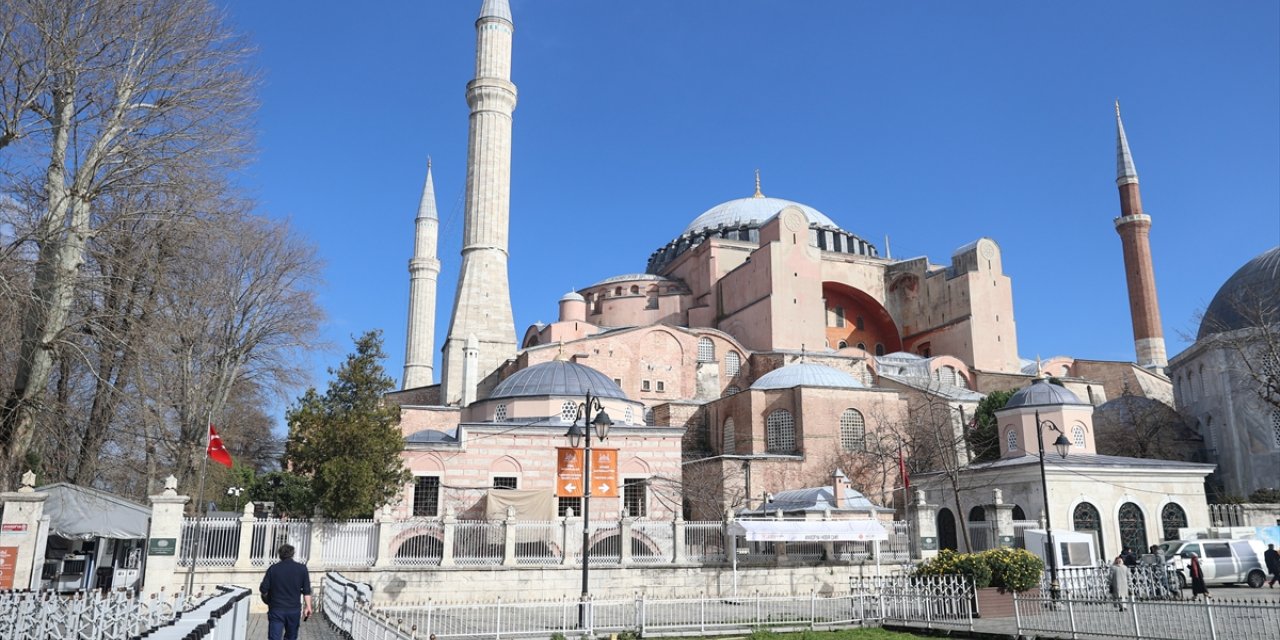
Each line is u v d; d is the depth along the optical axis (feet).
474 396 190.90
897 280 258.37
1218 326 187.21
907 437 170.40
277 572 49.42
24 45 71.61
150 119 80.23
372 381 139.13
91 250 76.54
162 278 82.69
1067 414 140.05
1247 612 63.10
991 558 79.87
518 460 134.72
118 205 80.53
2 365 71.56
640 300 253.03
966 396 195.42
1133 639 59.77
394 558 98.22
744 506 152.35
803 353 206.59
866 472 167.32
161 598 63.26
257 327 132.87
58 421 77.77
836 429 169.68
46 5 71.26
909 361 221.46
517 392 149.89
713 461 157.58
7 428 72.08
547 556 105.19
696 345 207.92
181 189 80.33
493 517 125.08
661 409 191.11
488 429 134.41
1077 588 88.02
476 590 97.71
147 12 78.74
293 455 109.09
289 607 48.96
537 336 236.22
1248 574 103.91
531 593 99.55
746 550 116.16
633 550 111.04
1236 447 164.45
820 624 79.66
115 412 83.92
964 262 240.94
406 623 72.23
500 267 218.18
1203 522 129.29
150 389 88.69
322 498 100.48
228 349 127.34
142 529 83.05
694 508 158.10
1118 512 125.59
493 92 224.12
